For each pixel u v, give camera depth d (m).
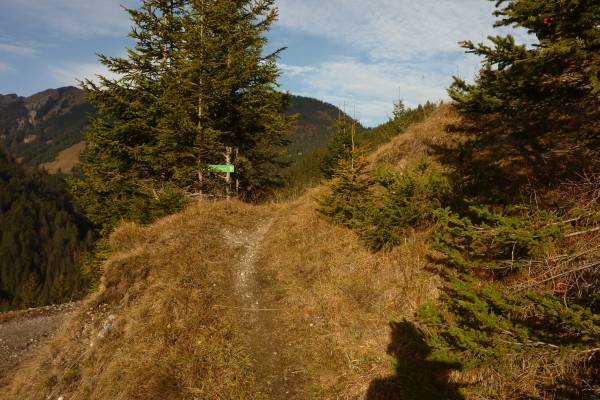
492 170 8.45
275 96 15.52
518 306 3.97
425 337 5.66
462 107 5.32
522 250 4.54
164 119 13.92
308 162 56.53
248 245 11.64
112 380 6.79
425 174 8.44
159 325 7.64
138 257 10.09
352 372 6.22
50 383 7.82
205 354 7.04
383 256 8.40
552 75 4.20
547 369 3.72
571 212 4.25
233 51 14.28
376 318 7.07
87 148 15.63
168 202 13.64
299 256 10.15
